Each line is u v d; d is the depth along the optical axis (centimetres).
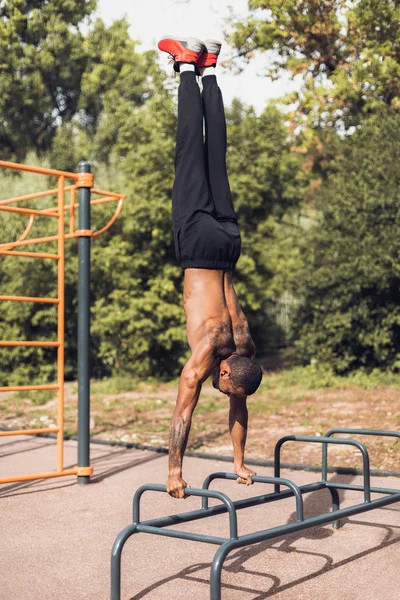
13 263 1666
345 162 1501
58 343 688
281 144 1722
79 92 3238
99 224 1691
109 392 1502
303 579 424
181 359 1638
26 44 2994
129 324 1620
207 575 436
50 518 576
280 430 995
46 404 1365
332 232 1462
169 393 1485
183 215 418
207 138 452
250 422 1070
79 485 696
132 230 1633
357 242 1396
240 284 1602
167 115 1659
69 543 507
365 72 1627
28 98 2995
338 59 1817
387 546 487
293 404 1211
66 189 709
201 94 458
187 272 413
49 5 3052
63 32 3056
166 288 1583
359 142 1498
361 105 1761
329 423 1027
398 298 1420
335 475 720
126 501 630
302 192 1795
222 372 396
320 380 1391
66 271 1719
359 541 500
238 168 1656
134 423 1103
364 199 1387
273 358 1880
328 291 1466
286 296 1953
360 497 625
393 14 1616
